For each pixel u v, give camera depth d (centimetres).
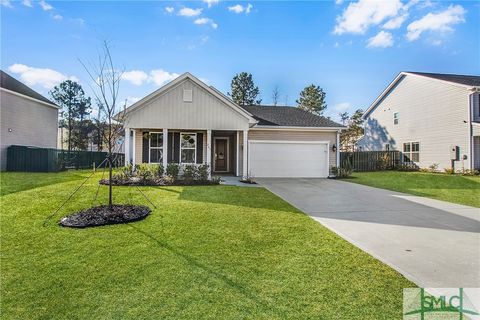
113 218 613
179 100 1346
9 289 333
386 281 356
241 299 311
